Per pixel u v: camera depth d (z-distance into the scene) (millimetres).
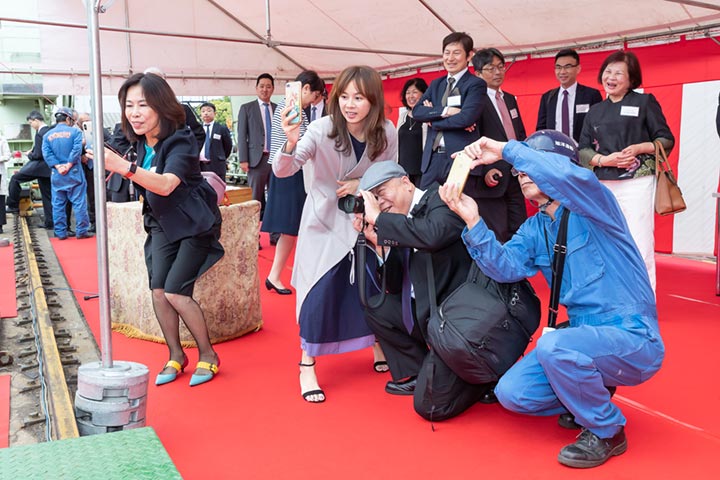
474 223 2805
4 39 9250
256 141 8617
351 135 3367
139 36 9734
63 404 3160
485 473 2621
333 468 2689
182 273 3605
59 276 6930
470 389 3125
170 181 3262
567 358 2541
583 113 5863
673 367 3834
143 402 2812
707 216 7469
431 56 8906
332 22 8789
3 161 11375
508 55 8016
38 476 2133
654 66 7051
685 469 2623
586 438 2709
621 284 2652
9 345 4664
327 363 4051
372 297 3422
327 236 3424
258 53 10430
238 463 2748
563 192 2521
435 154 5098
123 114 3426
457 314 2934
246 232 4598
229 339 4535
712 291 5789
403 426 3088
